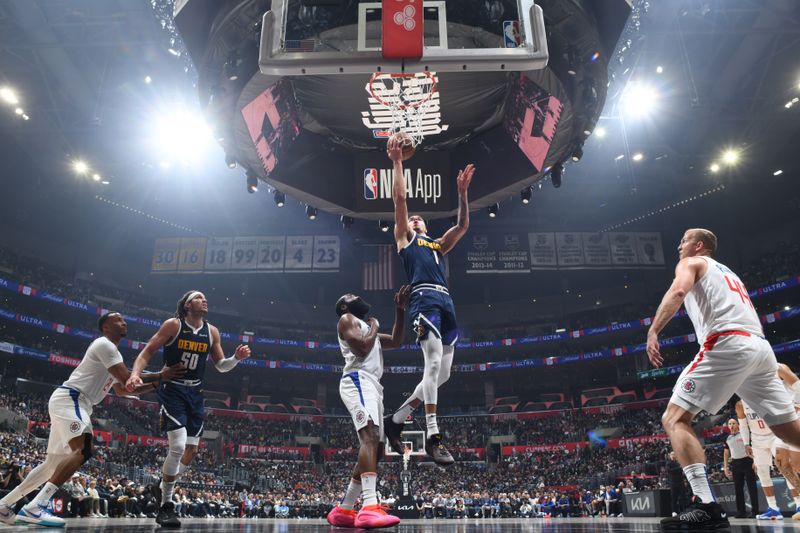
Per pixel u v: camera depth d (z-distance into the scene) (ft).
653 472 85.51
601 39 28.66
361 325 14.25
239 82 27.53
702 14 67.15
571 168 105.50
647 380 132.77
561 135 30.50
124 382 15.47
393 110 27.76
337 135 33.88
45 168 102.32
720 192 113.39
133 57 76.89
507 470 116.78
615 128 92.32
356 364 14.10
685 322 128.16
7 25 71.10
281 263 115.75
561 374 149.28
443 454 13.43
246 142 30.83
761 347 11.28
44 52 75.61
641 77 79.82
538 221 126.82
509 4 23.63
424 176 33.94
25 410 94.68
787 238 121.29
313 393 152.76
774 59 76.23
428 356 14.16
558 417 132.46
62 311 121.70
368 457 13.01
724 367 11.30
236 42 26.81
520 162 32.73
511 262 113.39
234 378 144.87
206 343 17.17
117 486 54.80
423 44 18.62
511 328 149.79
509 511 82.64
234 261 116.57
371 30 19.33
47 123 90.02
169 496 15.98
